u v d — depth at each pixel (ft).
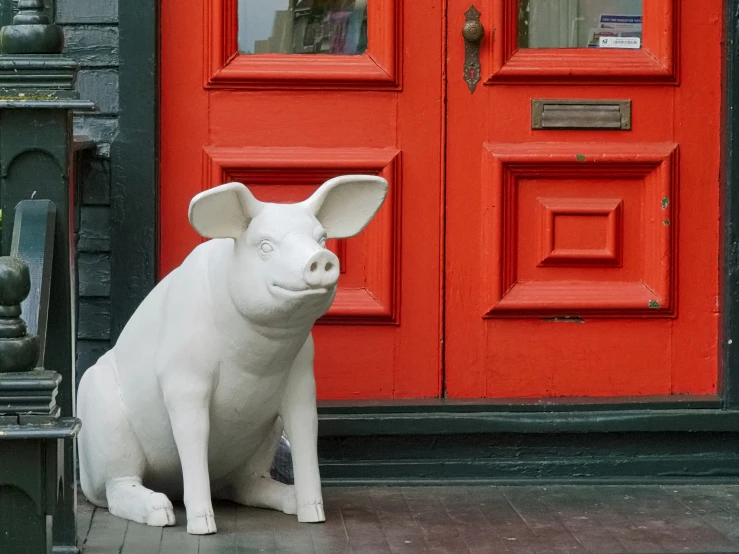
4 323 10.80
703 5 17.88
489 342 18.01
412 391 17.98
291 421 15.28
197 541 14.55
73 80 14.32
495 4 17.78
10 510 10.82
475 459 17.49
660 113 17.95
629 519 15.80
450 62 17.83
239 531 14.96
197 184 17.71
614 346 18.06
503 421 17.26
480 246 17.94
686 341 18.06
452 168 17.88
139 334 15.39
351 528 15.21
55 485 10.87
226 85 17.69
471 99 17.87
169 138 17.67
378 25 17.78
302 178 17.81
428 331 17.97
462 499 16.63
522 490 17.12
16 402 10.62
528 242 18.01
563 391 18.03
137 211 17.25
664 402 17.65
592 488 17.25
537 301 17.88
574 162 17.79
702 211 17.98
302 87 17.72
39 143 14.20
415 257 17.92
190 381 14.69
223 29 17.63
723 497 16.88
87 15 17.22
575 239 17.99
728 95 17.65
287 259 13.64
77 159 17.07
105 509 15.99
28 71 14.16
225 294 14.38
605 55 17.93
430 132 17.85
